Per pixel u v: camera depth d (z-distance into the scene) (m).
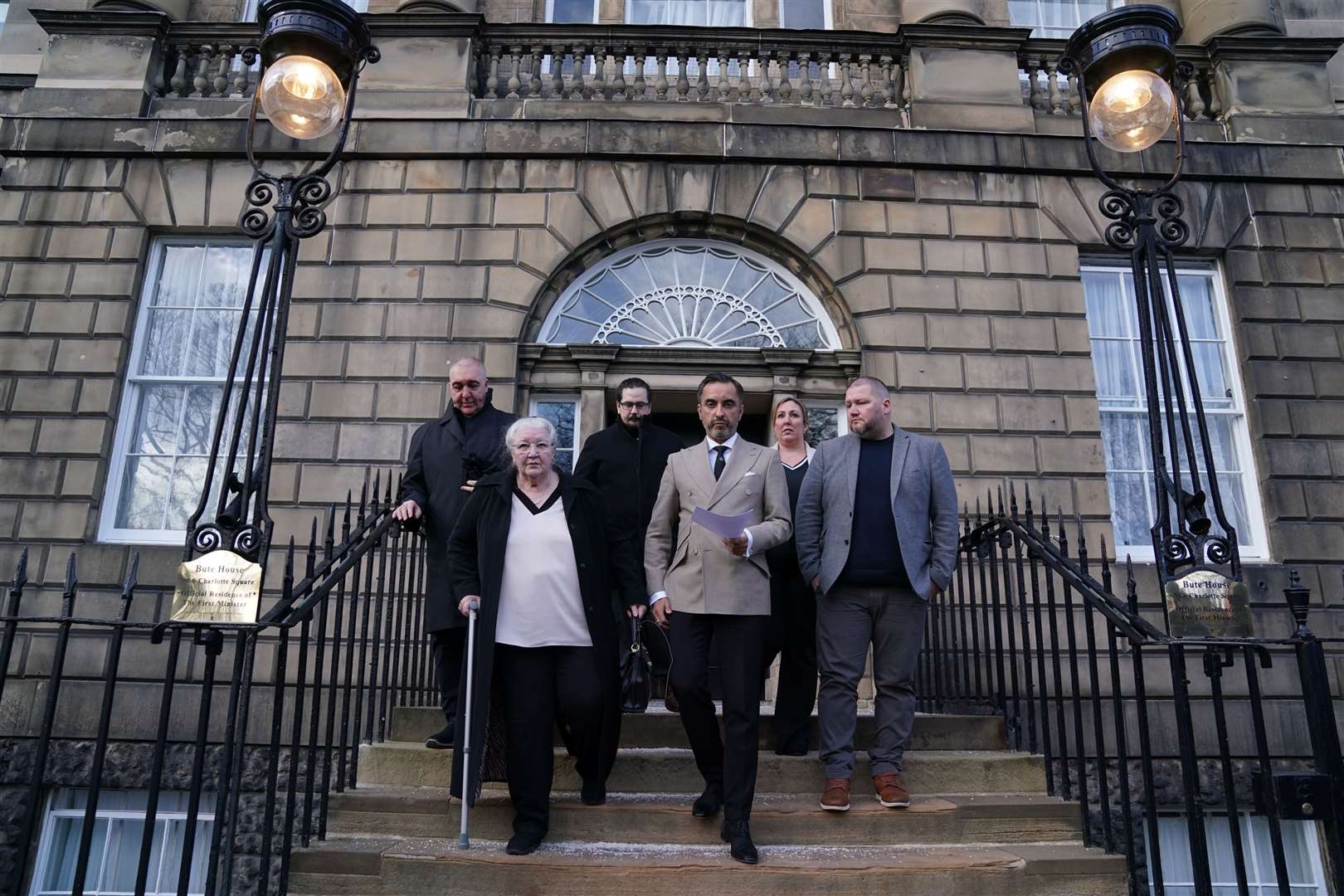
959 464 8.00
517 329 8.19
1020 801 4.79
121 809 7.12
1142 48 4.63
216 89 9.03
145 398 8.27
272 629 7.37
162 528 7.98
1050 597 5.20
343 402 7.98
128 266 8.34
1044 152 8.81
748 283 8.67
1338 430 8.28
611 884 3.94
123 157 8.59
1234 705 7.43
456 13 8.93
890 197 8.70
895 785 4.57
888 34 9.16
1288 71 9.24
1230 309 8.67
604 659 4.22
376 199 8.50
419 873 4.00
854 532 4.65
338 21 4.50
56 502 7.72
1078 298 8.50
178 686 7.23
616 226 8.51
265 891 3.87
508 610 4.24
